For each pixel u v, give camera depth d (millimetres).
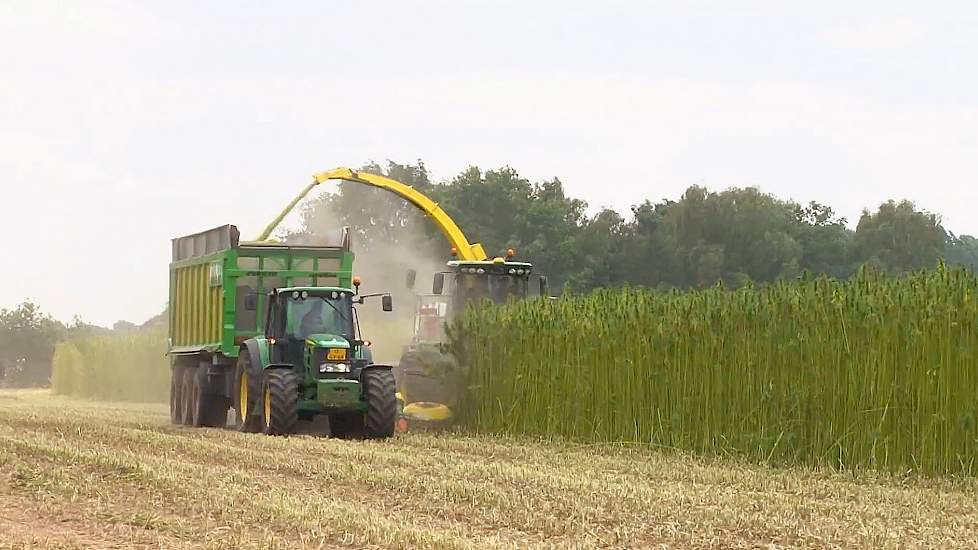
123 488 49062
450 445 71875
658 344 71812
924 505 46406
